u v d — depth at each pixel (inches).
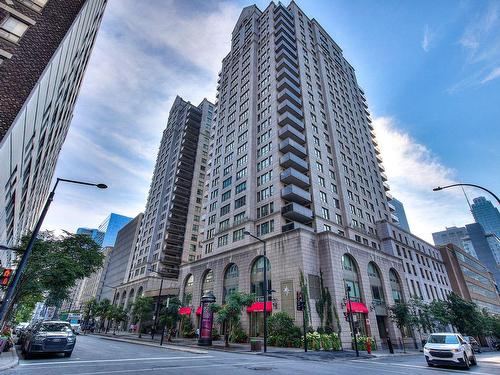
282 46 2175.2
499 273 6481.3
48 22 577.0
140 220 3875.5
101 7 1038.4
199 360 581.9
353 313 1247.5
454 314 1611.7
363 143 2496.3
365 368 540.7
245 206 1706.4
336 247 1355.8
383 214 2209.6
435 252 2667.3
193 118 3767.2
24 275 853.2
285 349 956.6
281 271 1298.0
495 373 500.4
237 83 2476.6
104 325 3181.6
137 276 3016.7
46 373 370.3
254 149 1907.0
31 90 494.6
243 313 1342.3
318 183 1692.9
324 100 2229.3
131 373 389.1
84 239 1055.0
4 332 674.2
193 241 3011.8
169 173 3499.0
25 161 605.6
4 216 615.8
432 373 487.8
